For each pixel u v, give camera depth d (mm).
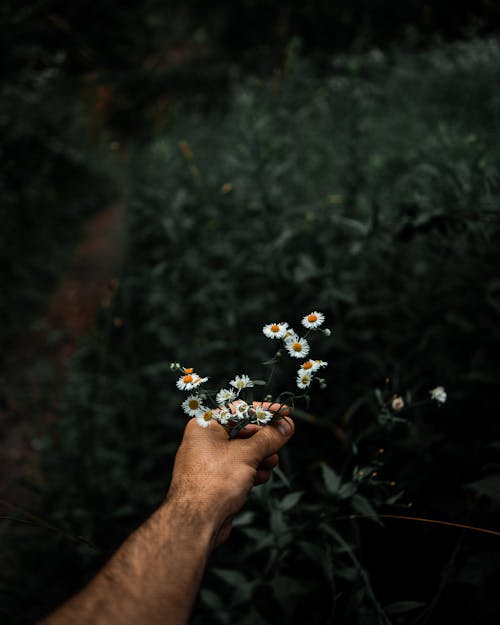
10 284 6523
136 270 5297
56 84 9617
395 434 2045
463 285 2414
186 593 646
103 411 3139
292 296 3068
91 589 639
